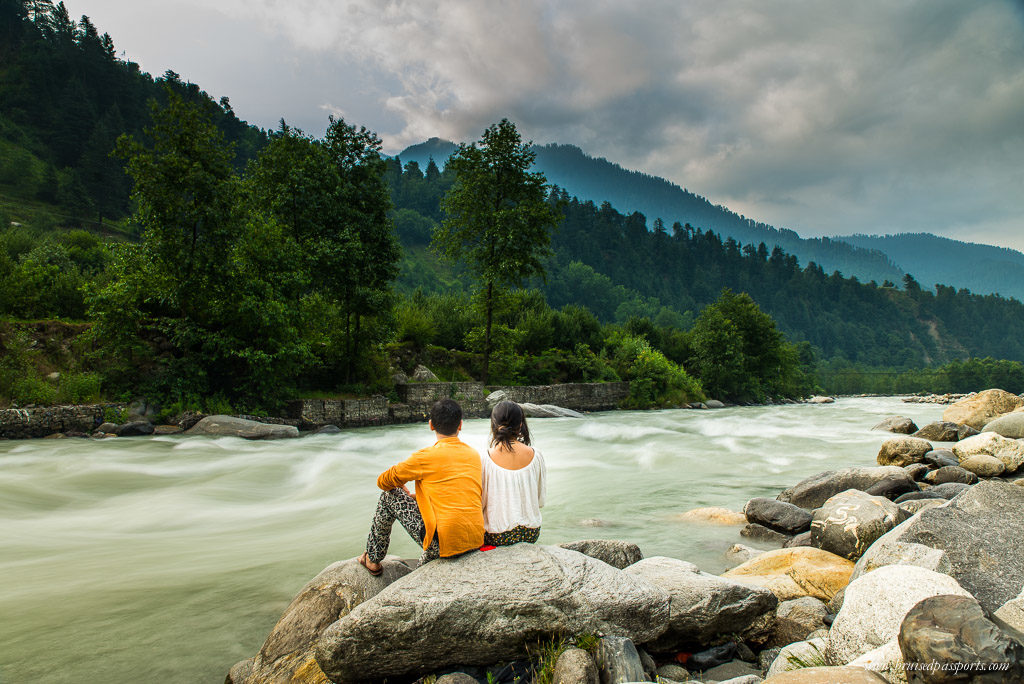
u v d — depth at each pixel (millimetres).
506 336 32969
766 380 54906
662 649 4148
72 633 4418
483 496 4004
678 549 6805
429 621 3404
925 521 4676
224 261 19156
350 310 23234
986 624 2498
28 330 17766
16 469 10977
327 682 3492
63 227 82812
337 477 11328
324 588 4137
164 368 18484
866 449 15766
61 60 115250
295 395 21016
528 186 29156
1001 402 18422
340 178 24109
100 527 7801
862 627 3443
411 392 25031
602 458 14102
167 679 3770
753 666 4152
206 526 7898
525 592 3553
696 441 17641
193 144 18594
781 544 6969
